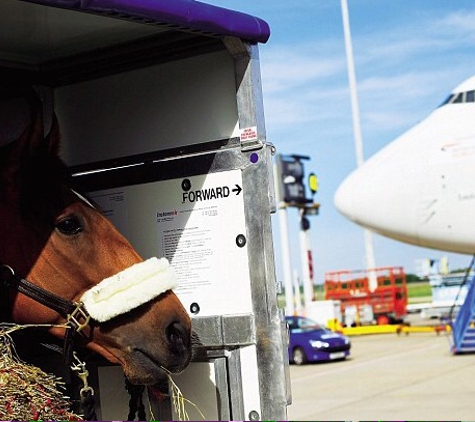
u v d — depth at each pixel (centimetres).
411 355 2000
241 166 398
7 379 327
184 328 356
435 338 2459
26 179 360
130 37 414
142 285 348
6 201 359
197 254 408
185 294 409
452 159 1491
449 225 1495
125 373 354
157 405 409
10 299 358
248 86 395
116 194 434
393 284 2880
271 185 393
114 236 367
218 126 407
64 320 355
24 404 326
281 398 384
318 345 1992
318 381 1633
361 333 2770
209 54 411
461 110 1545
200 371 401
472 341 1873
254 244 394
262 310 390
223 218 402
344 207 1595
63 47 425
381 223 1554
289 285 2853
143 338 349
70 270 356
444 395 1283
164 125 423
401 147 1568
